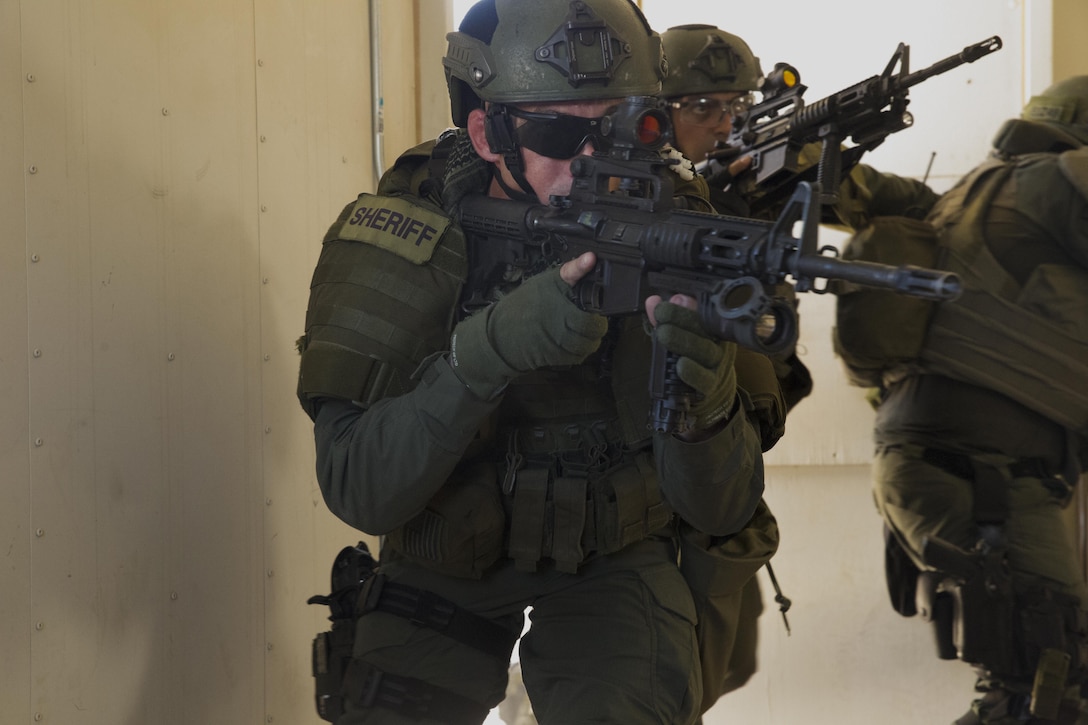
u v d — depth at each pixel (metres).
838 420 3.88
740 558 2.04
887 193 3.65
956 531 3.09
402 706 1.90
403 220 1.87
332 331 1.82
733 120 3.06
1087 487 3.79
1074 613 2.94
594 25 1.71
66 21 1.90
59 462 1.88
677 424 1.50
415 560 1.92
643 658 1.83
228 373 2.34
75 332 1.92
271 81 2.51
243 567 2.39
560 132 1.73
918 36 3.84
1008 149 3.29
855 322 3.22
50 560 1.86
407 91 3.25
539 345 1.54
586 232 1.56
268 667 2.48
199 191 2.25
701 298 1.39
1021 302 3.06
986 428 3.07
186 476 2.20
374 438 1.72
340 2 2.83
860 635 3.81
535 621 1.93
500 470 1.90
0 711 1.76
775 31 3.87
